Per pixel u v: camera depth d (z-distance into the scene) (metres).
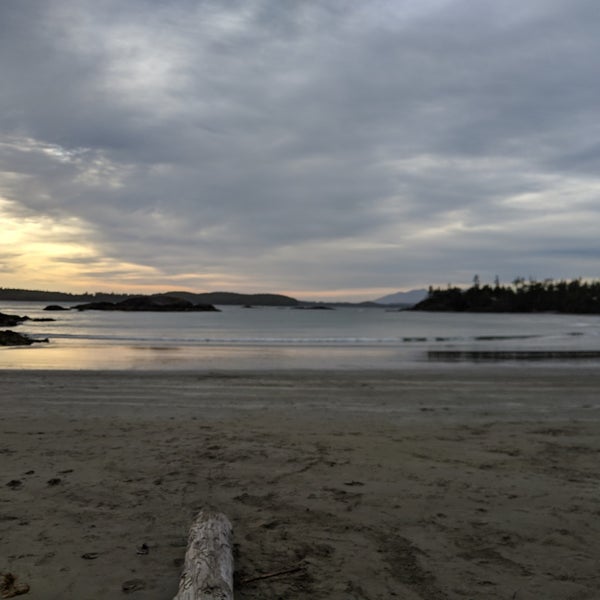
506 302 196.88
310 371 14.05
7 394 9.86
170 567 3.15
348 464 5.29
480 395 10.22
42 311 105.56
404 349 23.64
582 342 29.41
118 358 18.45
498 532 3.69
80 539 3.51
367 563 3.23
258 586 2.96
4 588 2.87
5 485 4.54
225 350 22.47
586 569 3.18
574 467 5.27
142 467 5.11
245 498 4.31
